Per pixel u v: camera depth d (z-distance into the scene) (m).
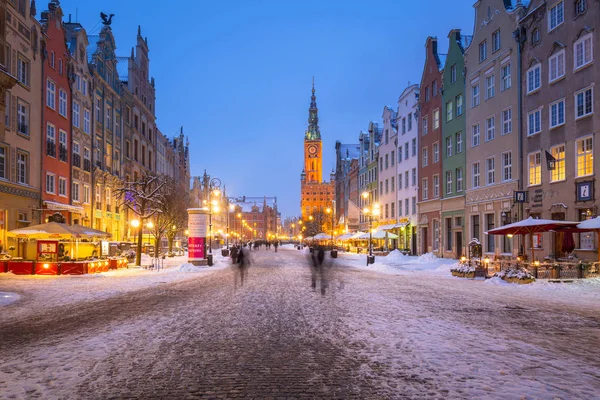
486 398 6.06
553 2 29.22
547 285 19.80
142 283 22.59
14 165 31.09
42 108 34.81
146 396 6.21
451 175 43.69
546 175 29.67
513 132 33.47
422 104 50.28
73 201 40.81
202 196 123.00
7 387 6.57
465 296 16.94
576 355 8.24
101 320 12.00
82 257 32.84
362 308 13.98
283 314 12.90
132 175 57.66
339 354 8.37
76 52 41.56
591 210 25.66
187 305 14.81
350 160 91.75
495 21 36.09
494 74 36.25
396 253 43.94
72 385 6.65
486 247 37.34
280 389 6.47
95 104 45.78
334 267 35.88
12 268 26.55
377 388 6.48
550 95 29.42
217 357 8.20
